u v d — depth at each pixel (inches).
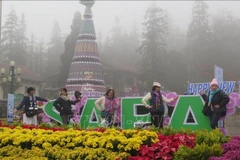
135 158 247.3
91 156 254.2
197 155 231.0
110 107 461.1
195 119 438.6
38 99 497.7
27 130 332.8
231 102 411.5
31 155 272.8
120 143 267.6
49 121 580.1
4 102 1473.9
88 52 1802.4
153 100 422.3
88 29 1830.7
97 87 1770.4
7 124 419.2
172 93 455.5
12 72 1109.1
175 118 447.8
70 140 293.6
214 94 387.9
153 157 249.1
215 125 380.8
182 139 266.5
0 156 280.5
